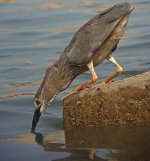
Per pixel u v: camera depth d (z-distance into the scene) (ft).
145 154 40.70
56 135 45.88
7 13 93.45
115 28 43.39
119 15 42.88
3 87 60.13
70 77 45.68
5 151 42.96
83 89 46.44
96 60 44.80
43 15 90.53
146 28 79.56
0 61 70.08
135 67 63.82
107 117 45.85
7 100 55.52
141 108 45.32
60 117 50.37
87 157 40.91
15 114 51.60
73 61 44.47
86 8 92.43
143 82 45.21
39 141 44.78
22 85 60.49
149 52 69.92
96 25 43.80
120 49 71.61
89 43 43.68
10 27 86.22
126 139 43.55
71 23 84.69
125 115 45.60
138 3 94.73
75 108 46.47
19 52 73.46
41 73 64.18
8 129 48.14
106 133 44.91
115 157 40.47
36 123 47.03
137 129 45.09
